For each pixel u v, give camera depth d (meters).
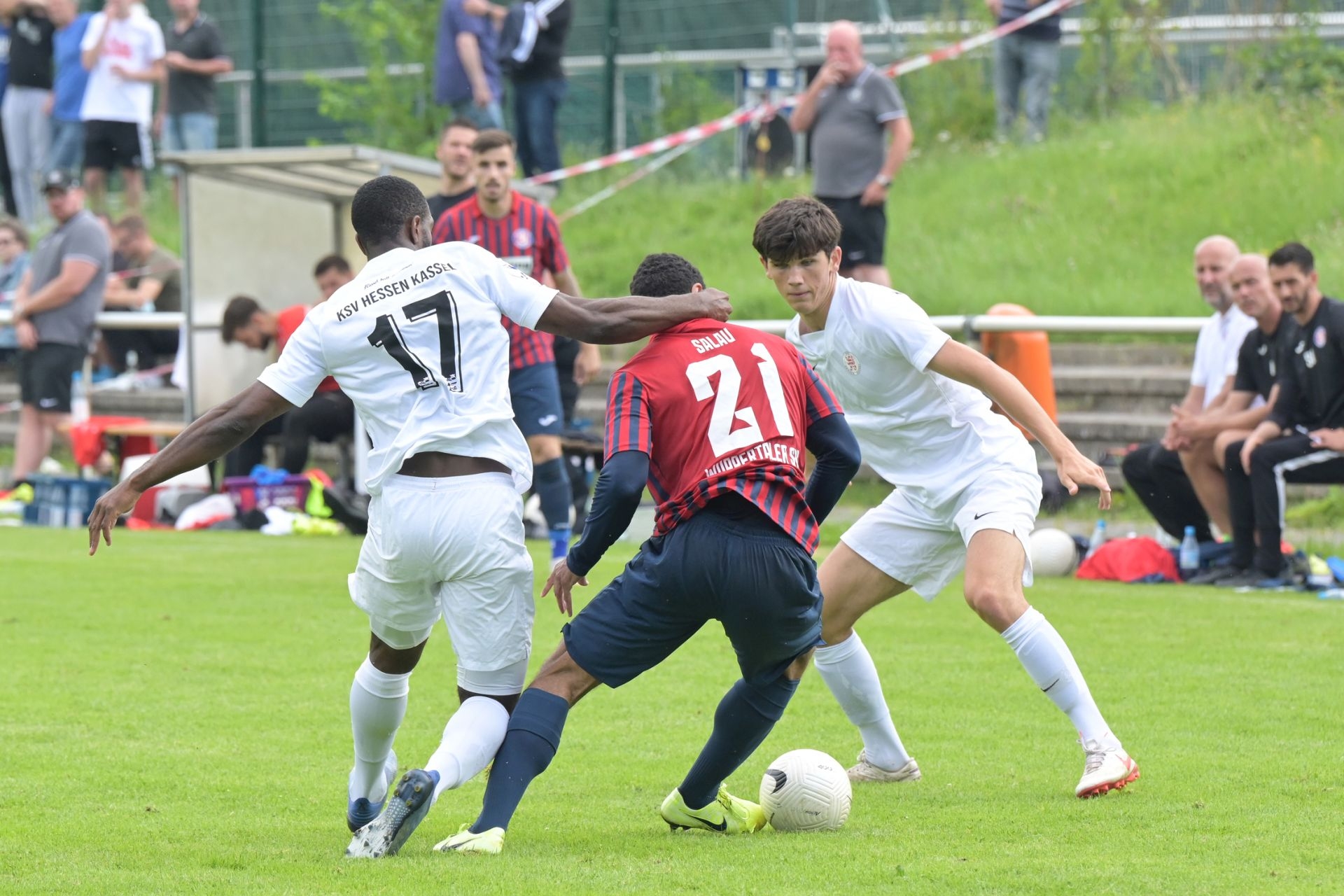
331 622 30.11
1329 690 23.66
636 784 18.78
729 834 16.36
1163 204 59.91
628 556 39.75
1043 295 54.78
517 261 33.09
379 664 16.16
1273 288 33.72
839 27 46.91
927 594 19.36
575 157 75.62
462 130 37.66
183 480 49.75
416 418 15.21
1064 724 21.75
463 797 18.61
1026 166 65.44
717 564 15.02
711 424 15.34
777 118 70.44
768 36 75.94
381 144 76.12
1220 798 17.41
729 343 15.73
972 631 29.19
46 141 73.00
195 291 52.00
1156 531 40.78
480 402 15.34
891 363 18.42
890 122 46.72
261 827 16.62
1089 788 17.39
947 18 74.44
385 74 75.50
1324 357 33.34
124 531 46.56
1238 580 34.88
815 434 16.02
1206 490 35.94
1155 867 14.38
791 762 16.56
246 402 15.37
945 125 72.38
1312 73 66.62
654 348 15.71
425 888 13.72
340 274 45.12
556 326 15.48
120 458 51.12
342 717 22.31
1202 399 37.41
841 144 46.78
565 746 20.75
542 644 28.58
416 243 16.25
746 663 15.83
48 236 51.28
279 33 83.75
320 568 37.56
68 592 33.81
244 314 48.00
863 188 47.03
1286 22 69.06
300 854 15.28
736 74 75.31
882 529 19.06
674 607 15.23
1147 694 23.41
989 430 18.98
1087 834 15.83
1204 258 36.84
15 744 20.58
